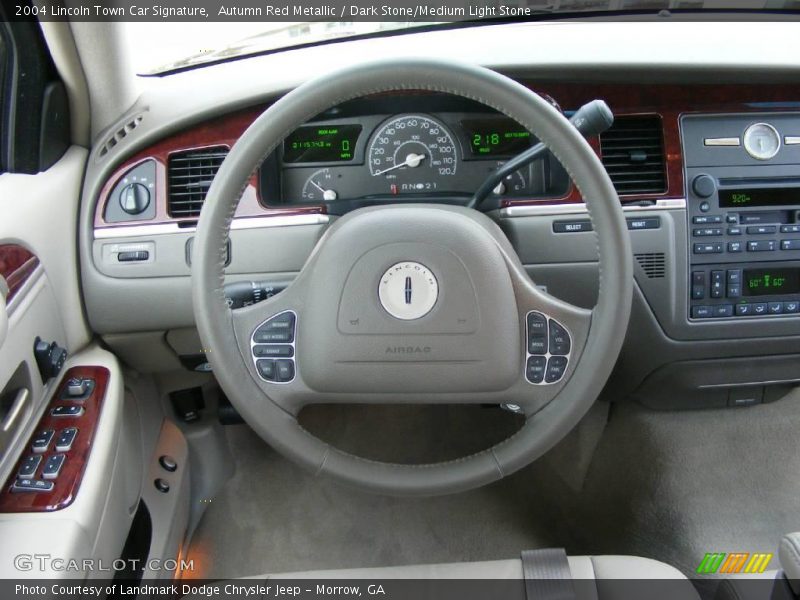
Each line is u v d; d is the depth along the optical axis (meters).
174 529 1.47
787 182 1.32
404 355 0.96
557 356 0.95
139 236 1.30
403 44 1.35
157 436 1.54
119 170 1.30
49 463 1.01
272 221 1.30
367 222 0.94
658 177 1.31
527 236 1.30
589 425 1.72
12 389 1.01
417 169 1.34
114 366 1.24
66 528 0.93
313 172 1.35
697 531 1.42
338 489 1.75
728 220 1.32
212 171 1.30
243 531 1.65
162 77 1.36
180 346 1.42
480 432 1.87
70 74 1.21
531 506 1.68
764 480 1.51
